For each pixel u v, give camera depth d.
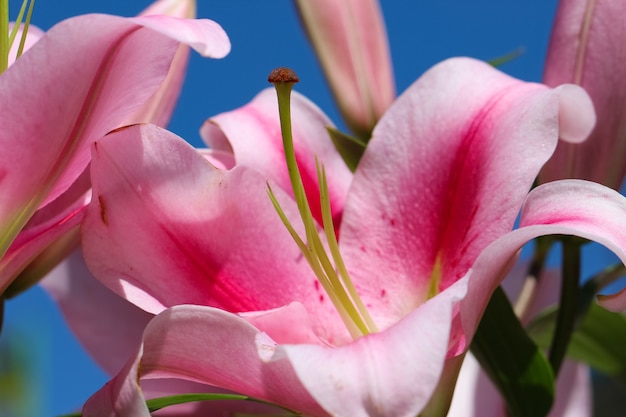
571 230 0.72
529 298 0.91
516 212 0.78
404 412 0.68
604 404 1.07
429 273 0.82
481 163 0.80
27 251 0.76
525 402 0.84
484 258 0.72
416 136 0.83
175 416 0.90
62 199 0.80
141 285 0.79
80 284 0.91
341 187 0.88
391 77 0.94
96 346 0.91
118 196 0.78
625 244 0.72
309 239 0.80
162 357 0.74
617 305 0.74
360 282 0.83
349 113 0.94
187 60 0.85
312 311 0.82
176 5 0.85
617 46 0.85
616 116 0.86
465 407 0.96
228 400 0.90
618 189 0.87
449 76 0.83
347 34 0.93
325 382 0.69
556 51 0.87
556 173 0.86
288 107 0.79
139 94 0.75
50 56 0.72
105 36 0.72
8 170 0.74
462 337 0.76
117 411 0.72
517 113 0.80
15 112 0.72
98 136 0.75
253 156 0.87
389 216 0.83
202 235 0.80
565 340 0.87
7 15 0.77
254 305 0.81
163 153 0.79
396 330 0.71
